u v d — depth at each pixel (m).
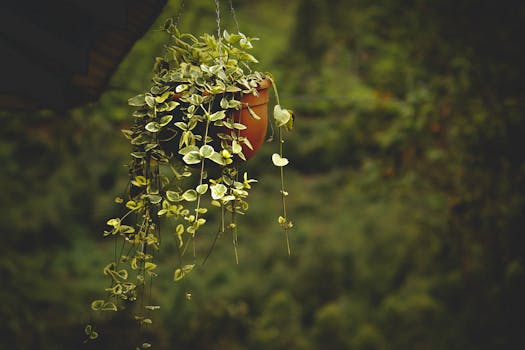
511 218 7.01
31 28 2.08
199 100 1.98
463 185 7.23
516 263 7.04
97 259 9.89
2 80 2.26
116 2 2.01
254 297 10.13
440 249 8.05
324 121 13.07
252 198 12.26
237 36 2.08
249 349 9.33
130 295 2.21
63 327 7.87
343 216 11.43
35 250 9.73
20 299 8.23
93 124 9.88
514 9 7.08
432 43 7.67
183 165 2.17
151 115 2.00
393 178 7.72
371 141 8.31
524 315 7.25
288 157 12.95
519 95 7.05
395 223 10.80
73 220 10.34
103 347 7.51
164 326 9.05
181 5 2.27
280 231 11.35
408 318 9.26
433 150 7.34
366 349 9.23
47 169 10.51
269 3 13.62
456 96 7.21
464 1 7.30
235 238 2.12
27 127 10.49
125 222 5.63
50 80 2.30
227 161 1.98
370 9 8.17
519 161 6.96
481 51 7.22
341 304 10.03
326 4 13.02
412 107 7.45
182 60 2.11
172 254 10.41
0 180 10.16
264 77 2.11
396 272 10.23
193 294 9.76
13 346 7.44
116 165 10.80
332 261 10.63
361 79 12.21
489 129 7.00
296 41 13.43
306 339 9.67
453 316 8.83
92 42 2.17
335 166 12.52
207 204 11.49
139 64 4.13
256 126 2.07
